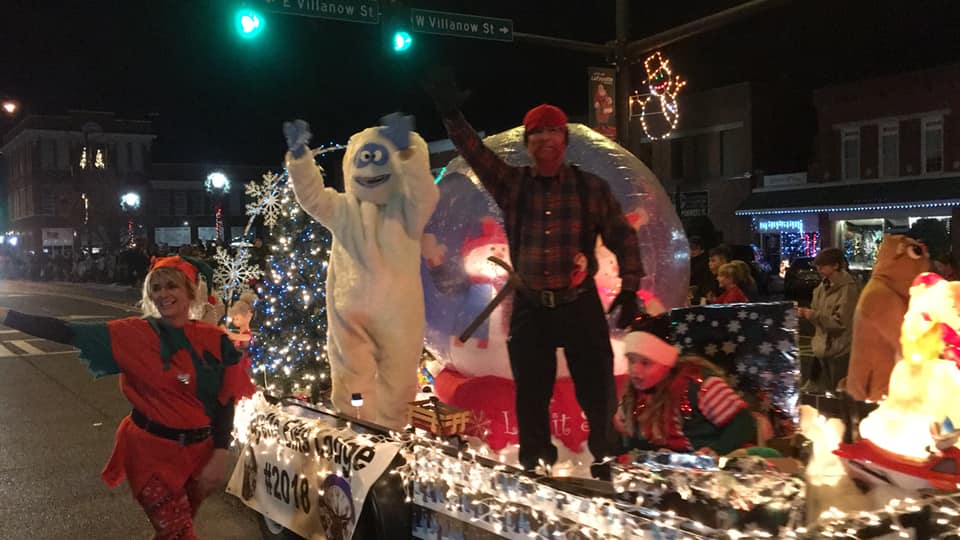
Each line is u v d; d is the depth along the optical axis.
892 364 4.48
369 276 4.99
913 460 3.47
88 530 5.57
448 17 12.11
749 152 31.53
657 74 18.61
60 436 8.28
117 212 56.06
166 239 58.03
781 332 3.95
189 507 4.13
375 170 5.00
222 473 4.05
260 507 5.06
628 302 4.04
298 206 6.54
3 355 14.71
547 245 4.03
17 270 56.06
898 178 26.69
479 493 3.51
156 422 3.95
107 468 4.05
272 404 5.31
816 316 7.17
